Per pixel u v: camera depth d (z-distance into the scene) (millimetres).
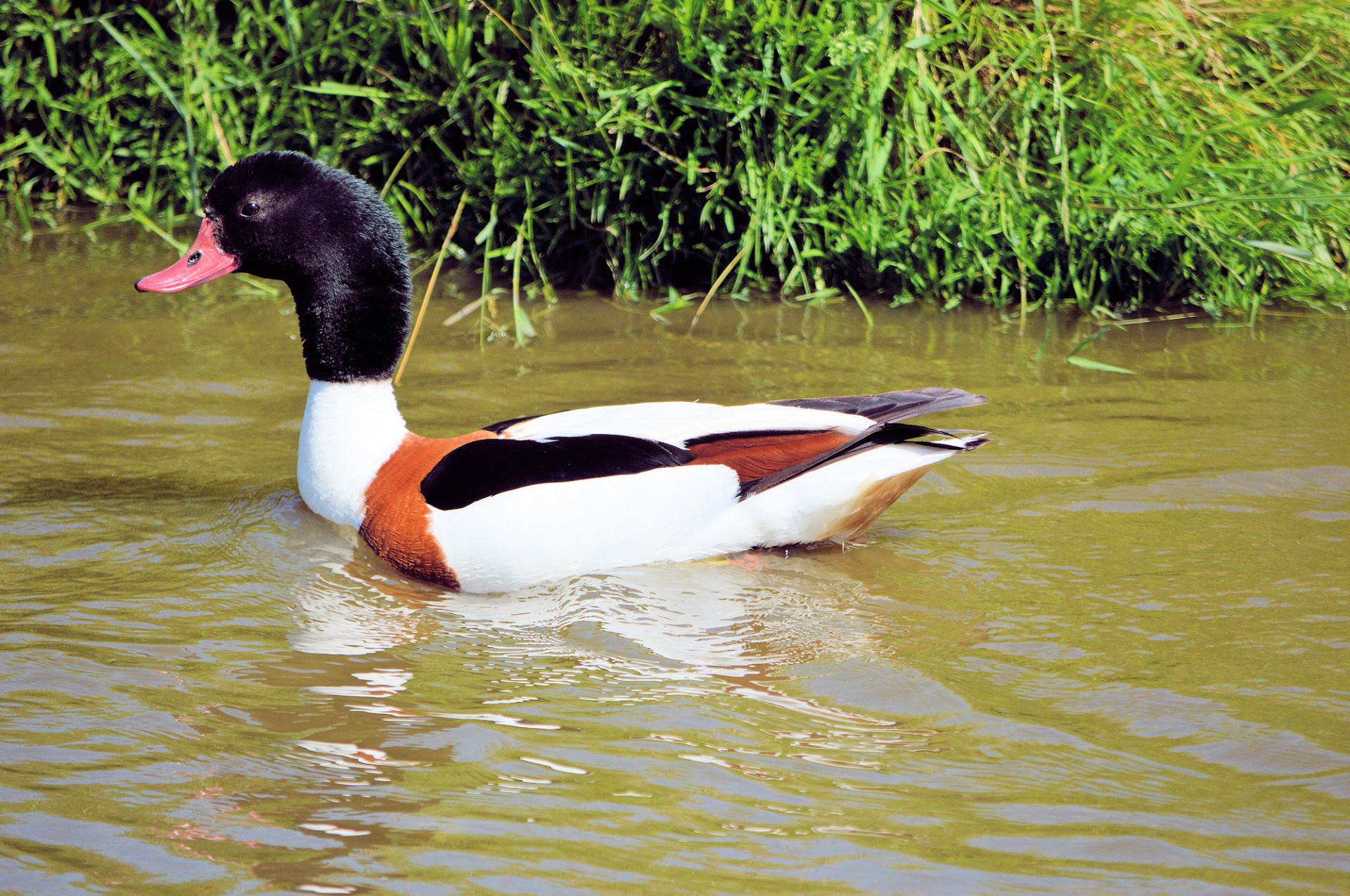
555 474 7488
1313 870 4797
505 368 10992
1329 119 13328
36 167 15562
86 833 5016
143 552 7707
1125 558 7656
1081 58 13062
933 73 13180
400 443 8094
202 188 14633
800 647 6688
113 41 15133
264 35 14586
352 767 5504
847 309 12578
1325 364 11070
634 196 12992
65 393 10203
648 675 6398
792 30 12445
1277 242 12602
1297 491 8523
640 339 11680
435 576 7504
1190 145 12672
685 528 7613
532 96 12914
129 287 12844
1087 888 4703
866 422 7793
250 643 6676
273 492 8609
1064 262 12766
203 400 10172
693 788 5355
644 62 12820
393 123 13461
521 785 5371
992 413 10000
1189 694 6121
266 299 12727
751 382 10641
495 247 13414
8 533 7883
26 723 5809
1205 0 13938
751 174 12492
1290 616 6902
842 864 4848
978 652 6594
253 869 4809
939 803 5258
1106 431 9633
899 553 7809
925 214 12695
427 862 4848
